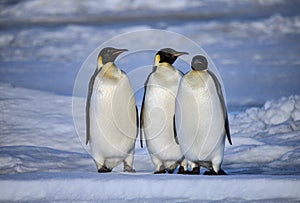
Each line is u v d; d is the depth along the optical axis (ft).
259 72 99.04
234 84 91.09
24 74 99.60
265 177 42.60
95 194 41.70
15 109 69.72
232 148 56.95
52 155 54.75
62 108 70.69
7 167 51.11
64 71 102.12
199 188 41.47
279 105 67.00
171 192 41.52
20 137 60.34
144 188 41.70
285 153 54.29
